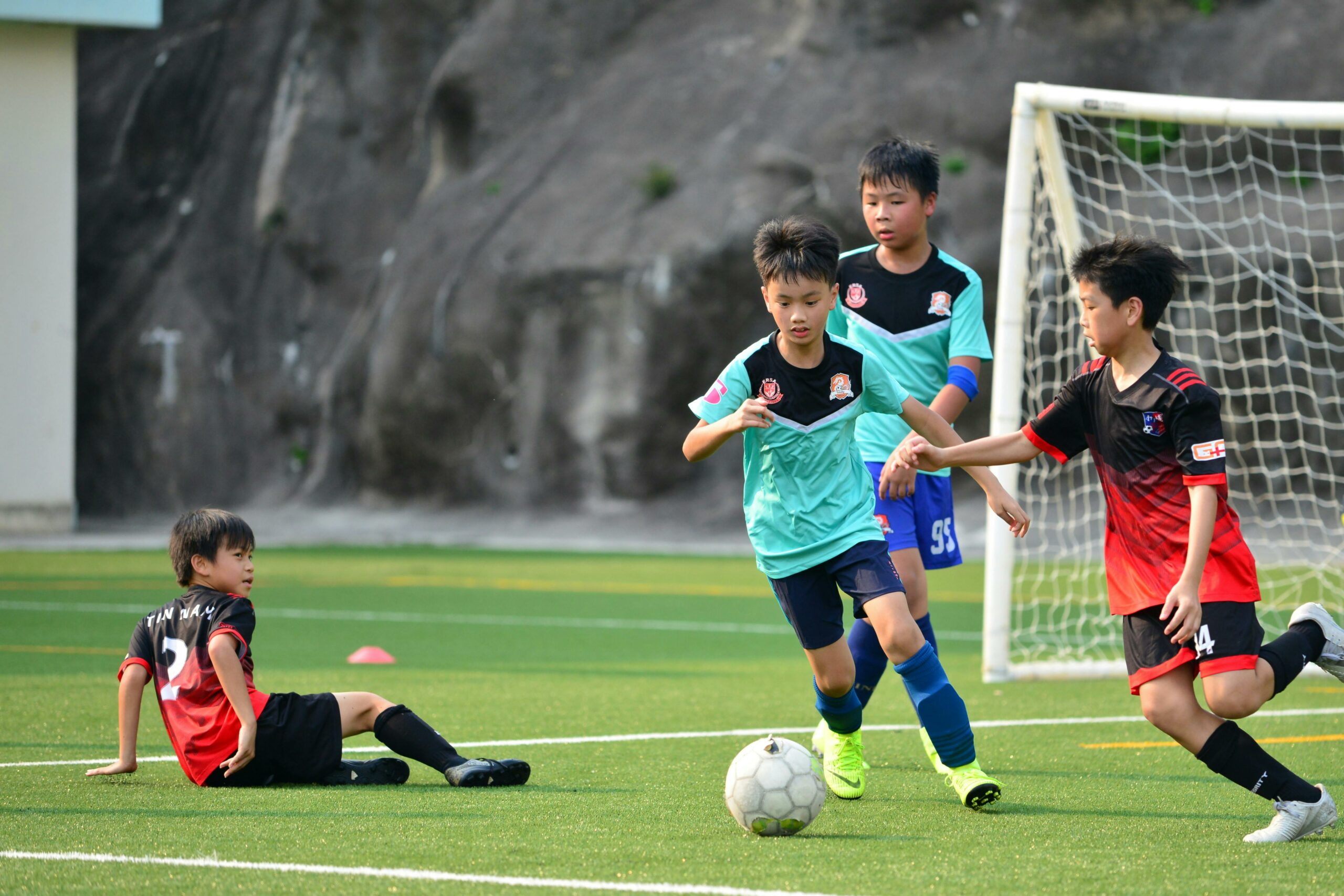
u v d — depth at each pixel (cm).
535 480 8569
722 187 8462
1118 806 1334
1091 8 8362
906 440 1366
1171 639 1141
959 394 1636
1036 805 1342
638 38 9856
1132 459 1191
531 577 5222
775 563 1373
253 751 1368
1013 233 2484
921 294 1692
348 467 9231
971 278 1698
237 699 1373
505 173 9350
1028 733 1845
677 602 4278
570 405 8494
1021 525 1358
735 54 9275
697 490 8356
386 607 4084
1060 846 1135
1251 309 6788
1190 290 6875
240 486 9575
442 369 8788
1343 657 1195
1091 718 2003
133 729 1442
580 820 1230
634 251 8419
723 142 8700
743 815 1162
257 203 10225
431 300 8906
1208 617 1147
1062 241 2711
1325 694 2297
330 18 10431
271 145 10325
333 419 9319
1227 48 8019
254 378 9812
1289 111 2370
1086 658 3059
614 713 2039
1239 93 7831
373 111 10288
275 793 1367
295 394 9681
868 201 1675
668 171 8656
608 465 8388
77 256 10056
